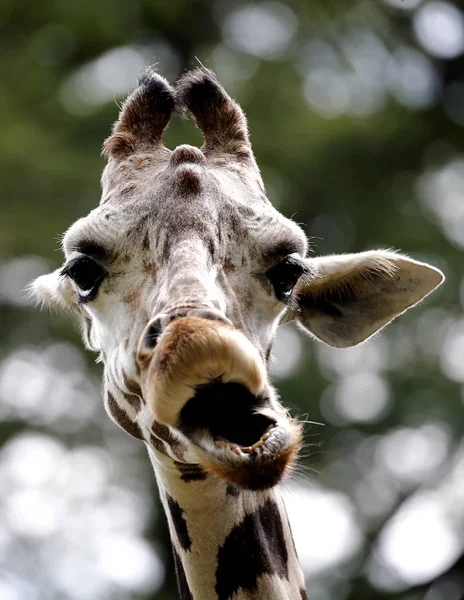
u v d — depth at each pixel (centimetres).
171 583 1831
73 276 575
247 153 604
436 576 1650
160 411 460
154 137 606
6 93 2170
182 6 2267
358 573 1727
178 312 479
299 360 1939
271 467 465
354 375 1969
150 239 549
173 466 569
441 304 2025
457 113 2272
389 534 1869
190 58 2278
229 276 550
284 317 662
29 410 2103
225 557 580
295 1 2247
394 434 1962
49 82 2200
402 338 1998
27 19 2264
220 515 580
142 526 1966
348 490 1909
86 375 2100
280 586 580
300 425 485
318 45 2233
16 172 1995
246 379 459
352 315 683
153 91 614
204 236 537
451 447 1944
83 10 2217
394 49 2212
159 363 457
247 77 2191
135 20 2264
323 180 2161
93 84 2241
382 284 676
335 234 2164
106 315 565
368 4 2205
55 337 2098
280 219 571
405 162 2231
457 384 1966
